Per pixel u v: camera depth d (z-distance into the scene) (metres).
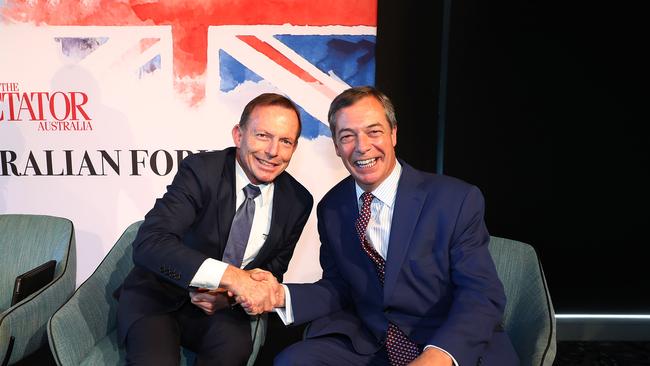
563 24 2.72
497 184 2.85
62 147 2.89
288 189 1.94
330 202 1.83
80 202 2.95
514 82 2.78
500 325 1.68
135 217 2.98
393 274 1.63
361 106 1.63
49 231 2.30
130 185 2.95
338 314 1.82
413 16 2.85
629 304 2.93
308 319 1.75
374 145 1.62
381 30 2.86
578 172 2.82
